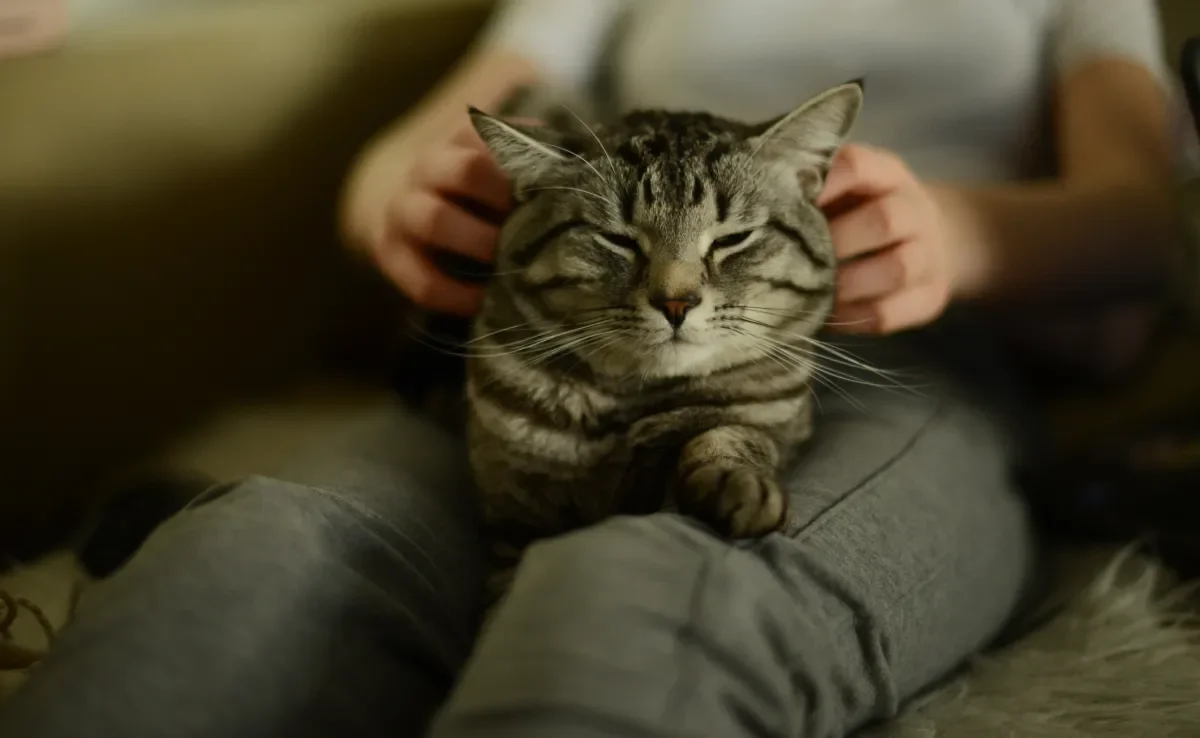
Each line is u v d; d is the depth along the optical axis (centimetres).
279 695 64
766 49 121
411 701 71
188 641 63
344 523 76
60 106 118
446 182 100
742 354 91
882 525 79
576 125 105
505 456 92
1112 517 104
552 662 54
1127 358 125
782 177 94
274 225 136
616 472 92
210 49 130
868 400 98
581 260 90
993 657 89
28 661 88
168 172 126
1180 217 120
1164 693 81
